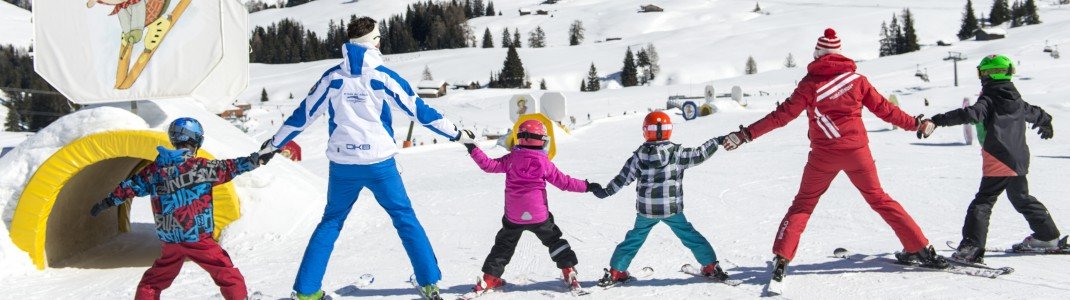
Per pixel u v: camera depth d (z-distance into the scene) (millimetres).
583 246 6992
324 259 4742
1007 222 6797
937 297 4430
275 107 97312
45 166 7312
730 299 4641
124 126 7574
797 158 14297
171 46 8797
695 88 90000
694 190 10477
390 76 4527
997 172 5070
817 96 4672
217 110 10906
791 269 5332
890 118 4742
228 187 8102
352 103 4520
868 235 6633
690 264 5723
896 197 9039
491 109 80312
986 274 4781
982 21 170750
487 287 5074
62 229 8070
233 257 7465
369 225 8797
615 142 24062
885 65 101938
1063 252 5301
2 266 7125
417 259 4832
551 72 152875
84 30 8641
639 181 4973
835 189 9578
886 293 4570
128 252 8820
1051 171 10641
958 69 84750
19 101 70500
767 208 8758
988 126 5066
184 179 4324
